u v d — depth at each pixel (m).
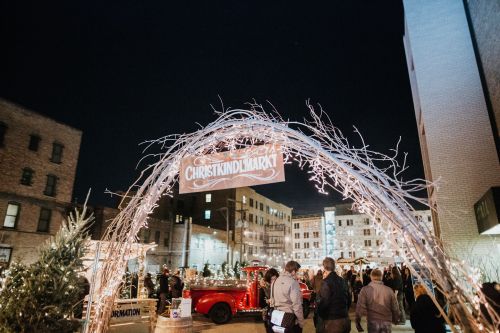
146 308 9.02
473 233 11.55
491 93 11.83
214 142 4.33
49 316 4.21
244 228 51.69
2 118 23.00
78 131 28.22
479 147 12.32
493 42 11.00
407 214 3.47
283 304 5.30
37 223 24.14
